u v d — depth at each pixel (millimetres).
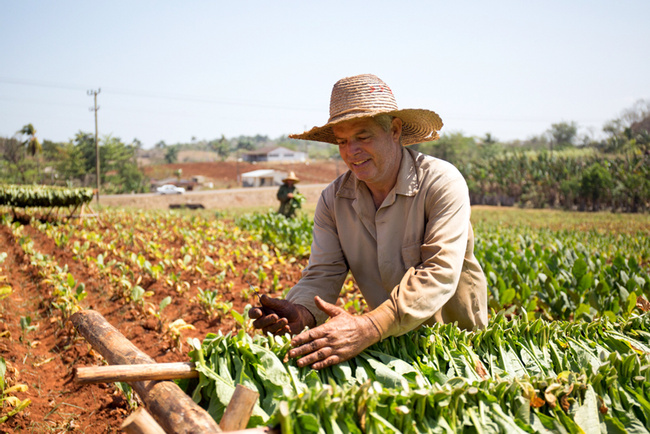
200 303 5688
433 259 2102
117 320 5367
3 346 4215
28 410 3354
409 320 1933
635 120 45219
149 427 1382
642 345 2312
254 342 1866
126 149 76688
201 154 157875
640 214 27328
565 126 62625
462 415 1643
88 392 3686
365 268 2557
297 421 1454
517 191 35188
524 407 1696
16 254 8523
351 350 1821
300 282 2535
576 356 2180
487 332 2148
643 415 1860
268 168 90250
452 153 54281
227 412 1480
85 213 15133
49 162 70438
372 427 1503
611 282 5441
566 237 13547
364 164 2287
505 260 6449
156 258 8641
